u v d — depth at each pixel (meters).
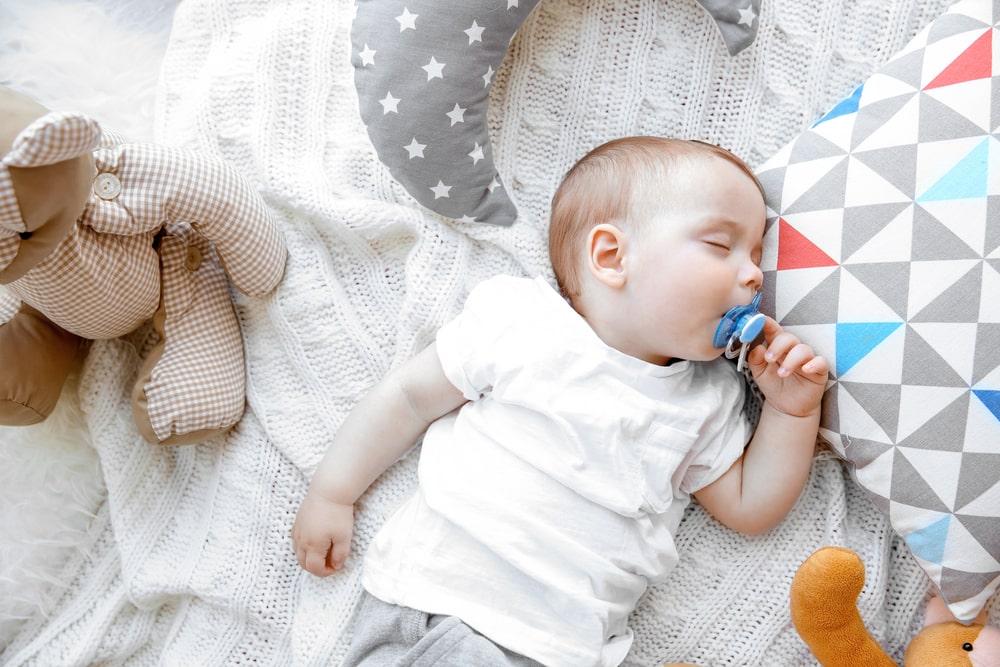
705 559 1.06
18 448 1.12
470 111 1.03
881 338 0.94
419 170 1.05
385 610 0.99
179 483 1.16
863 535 1.04
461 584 0.97
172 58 1.17
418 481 1.06
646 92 1.11
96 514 1.17
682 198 0.95
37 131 0.70
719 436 1.01
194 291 1.09
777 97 1.08
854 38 1.05
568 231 1.02
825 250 0.96
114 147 0.99
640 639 1.07
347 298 1.14
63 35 1.15
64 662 1.11
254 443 1.12
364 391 1.11
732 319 0.94
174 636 1.13
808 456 1.00
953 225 0.92
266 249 1.06
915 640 1.01
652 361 1.02
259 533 1.11
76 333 1.05
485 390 1.02
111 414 1.14
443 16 1.00
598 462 0.96
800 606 0.95
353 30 1.04
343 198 1.13
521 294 1.03
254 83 1.13
